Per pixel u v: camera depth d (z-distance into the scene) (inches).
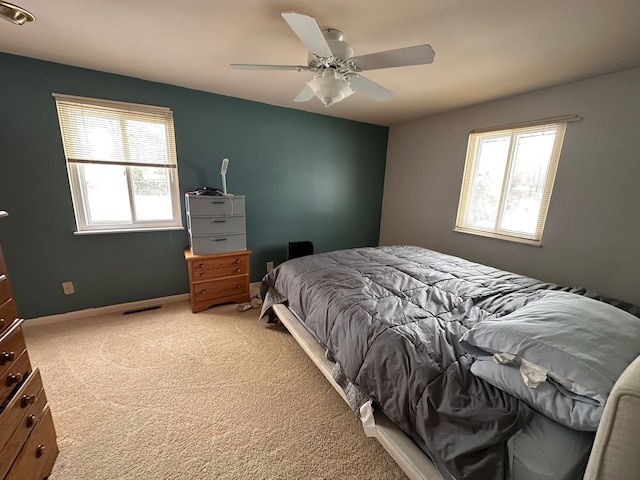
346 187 153.3
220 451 51.0
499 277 78.3
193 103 105.4
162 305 110.6
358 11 54.7
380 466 49.2
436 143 133.9
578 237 89.4
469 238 123.3
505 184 109.4
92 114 90.4
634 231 78.4
